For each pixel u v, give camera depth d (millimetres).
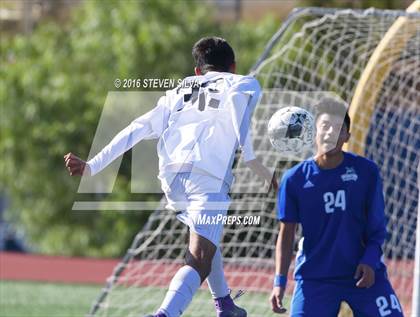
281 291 18125
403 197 29406
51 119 55312
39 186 56000
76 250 55625
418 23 23453
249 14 70438
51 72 55781
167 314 16078
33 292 37812
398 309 17500
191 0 55938
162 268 32844
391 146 28922
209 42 18062
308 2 53312
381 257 17672
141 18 54406
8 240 59781
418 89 29484
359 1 51844
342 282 17562
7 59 57562
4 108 56000
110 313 29922
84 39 55719
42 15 70938
